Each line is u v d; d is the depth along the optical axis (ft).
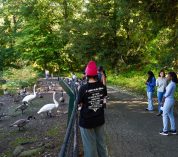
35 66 161.79
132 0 56.39
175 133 37.24
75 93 31.83
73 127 21.84
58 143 38.32
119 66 123.54
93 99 21.33
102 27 118.11
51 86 101.35
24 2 167.02
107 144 33.58
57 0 163.22
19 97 79.15
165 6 56.39
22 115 58.39
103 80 50.11
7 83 96.22
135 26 64.80
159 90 48.11
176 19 58.54
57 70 162.81
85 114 21.36
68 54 160.15
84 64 142.20
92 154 21.48
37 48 155.33
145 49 118.83
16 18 176.65
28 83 99.14
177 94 62.34
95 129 21.90
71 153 21.02
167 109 36.65
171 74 36.14
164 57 61.82
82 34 126.21
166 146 32.65
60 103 68.90
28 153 35.65
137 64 122.42
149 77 52.70
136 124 43.06
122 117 48.16
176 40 59.67
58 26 161.79
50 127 47.44
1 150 39.40
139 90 80.89
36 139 41.88
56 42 157.99
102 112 21.81
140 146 32.78
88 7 122.42
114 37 124.26
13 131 47.16
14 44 147.84
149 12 57.88
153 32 61.98
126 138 35.94
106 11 120.16
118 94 76.43
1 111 63.10
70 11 164.66
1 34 137.39
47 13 162.81
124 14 61.05
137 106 57.93
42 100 74.64
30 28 155.02
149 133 37.99
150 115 49.26
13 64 132.98
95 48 126.00
